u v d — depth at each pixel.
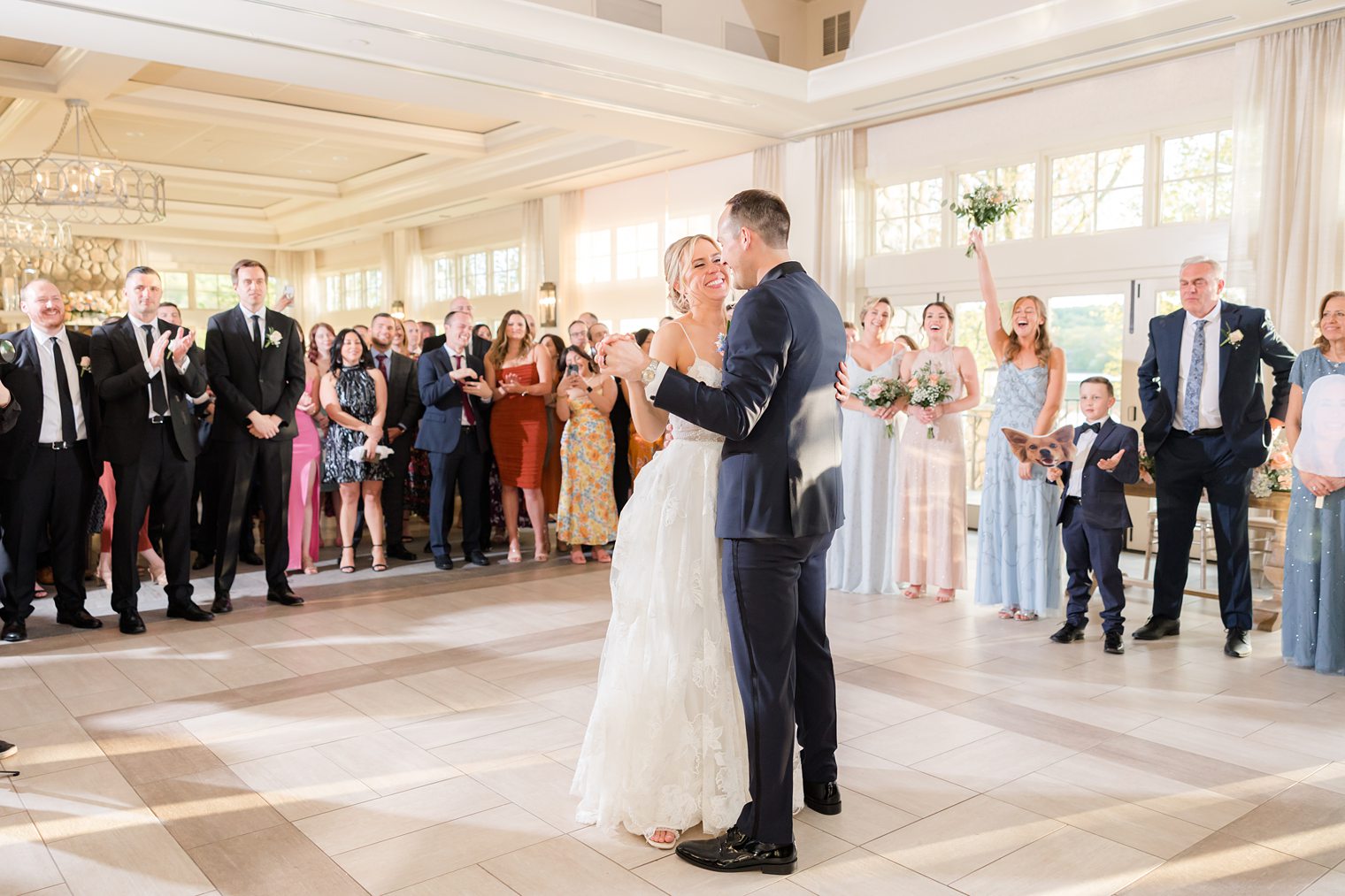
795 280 2.53
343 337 6.18
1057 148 7.55
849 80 7.63
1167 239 6.94
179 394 4.94
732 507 2.44
